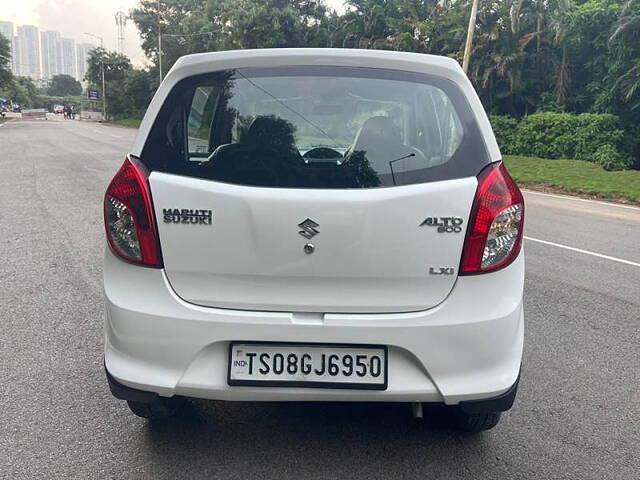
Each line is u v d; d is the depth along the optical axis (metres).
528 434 2.92
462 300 2.31
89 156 18.67
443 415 3.06
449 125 2.45
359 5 35.59
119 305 2.34
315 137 2.41
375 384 2.30
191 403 3.14
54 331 4.14
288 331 2.28
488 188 2.32
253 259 2.28
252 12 42.22
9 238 6.93
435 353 2.29
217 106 2.53
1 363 3.62
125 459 2.64
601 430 2.97
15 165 15.46
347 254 2.26
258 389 2.32
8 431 2.85
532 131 24.17
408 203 2.26
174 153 2.39
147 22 65.38
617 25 23.08
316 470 2.58
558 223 9.58
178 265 2.31
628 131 23.72
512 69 26.27
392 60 2.54
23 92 95.69
